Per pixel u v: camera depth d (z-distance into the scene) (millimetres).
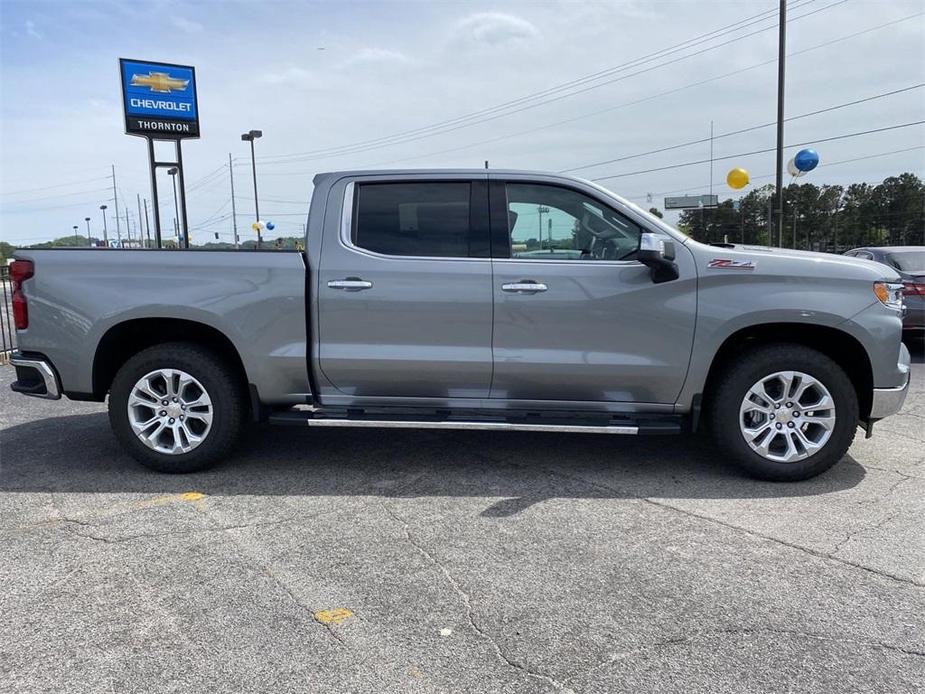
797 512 4039
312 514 4039
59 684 2469
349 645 2707
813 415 4441
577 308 4438
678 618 2900
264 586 3170
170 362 4633
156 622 2867
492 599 3055
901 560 3418
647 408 4602
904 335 9281
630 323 4438
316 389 4730
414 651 2670
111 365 4945
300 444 5480
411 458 5109
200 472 4797
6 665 2578
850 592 3111
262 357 4605
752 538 3682
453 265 4504
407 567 3359
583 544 3617
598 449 5324
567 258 4543
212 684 2473
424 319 4520
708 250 4430
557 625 2848
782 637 2760
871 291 4336
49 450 5340
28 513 4066
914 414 6332
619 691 2438
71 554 3508
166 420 4699
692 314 4387
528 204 4590
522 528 3826
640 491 4398
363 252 4578
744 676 2516
